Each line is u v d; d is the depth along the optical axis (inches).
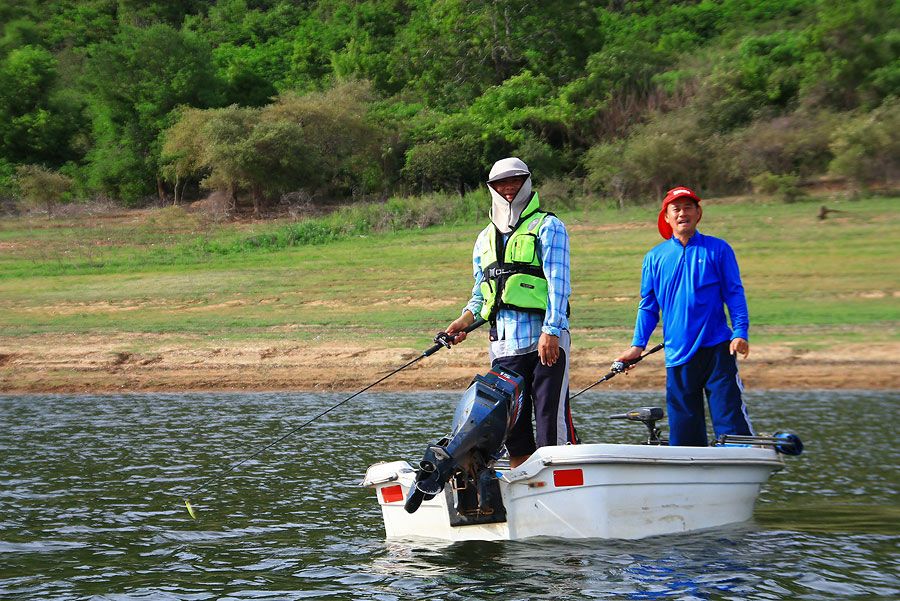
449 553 602.2
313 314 2527.1
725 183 4298.7
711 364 692.1
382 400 1641.2
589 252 3085.6
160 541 671.1
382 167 5659.5
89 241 4077.3
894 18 5049.2
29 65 6437.0
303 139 5172.2
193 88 6338.6
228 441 1170.6
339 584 546.3
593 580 532.4
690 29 7096.5
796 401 1518.2
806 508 730.2
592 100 5428.2
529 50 6225.4
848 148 4018.2
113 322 2508.6
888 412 1371.8
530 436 677.9
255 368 2015.3
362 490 859.4
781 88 5049.2
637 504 623.2
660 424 1266.0
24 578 574.6
